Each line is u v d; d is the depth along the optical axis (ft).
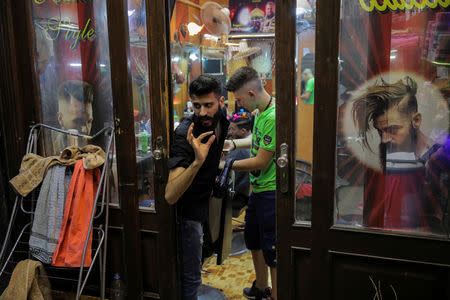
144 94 6.80
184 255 6.69
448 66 5.24
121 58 6.62
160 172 6.73
